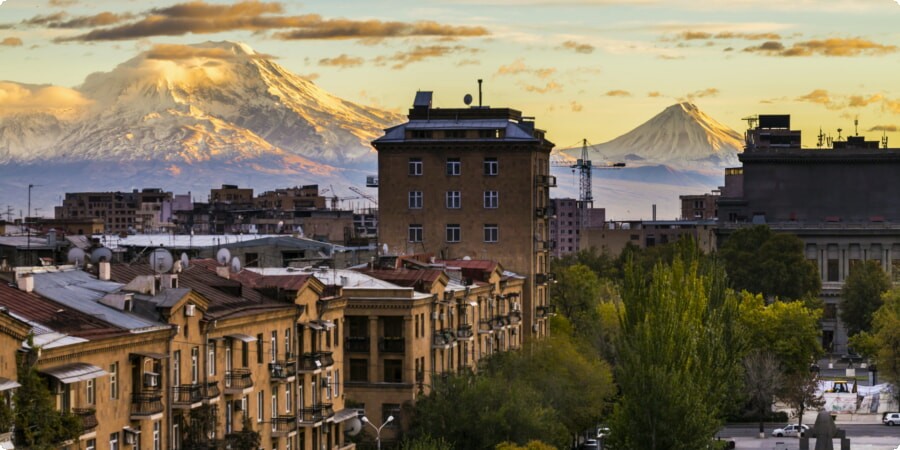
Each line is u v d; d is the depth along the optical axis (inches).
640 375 5880.9
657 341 5989.2
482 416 5511.8
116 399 3661.4
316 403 5103.3
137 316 3887.8
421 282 6171.3
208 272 4862.2
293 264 6875.0
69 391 3422.7
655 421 5836.6
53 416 3184.1
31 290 3789.4
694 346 6058.1
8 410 3034.0
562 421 6535.4
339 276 6038.4
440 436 5526.6
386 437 5797.2
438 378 5762.8
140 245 7564.0
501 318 7485.2
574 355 6747.1
